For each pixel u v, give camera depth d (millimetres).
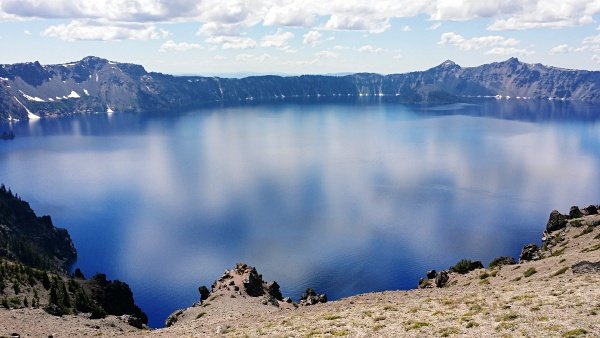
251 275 116375
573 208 125500
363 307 56625
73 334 73062
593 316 36156
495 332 35969
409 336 38344
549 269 67500
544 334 33812
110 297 147750
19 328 76000
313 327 45906
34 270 129125
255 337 46094
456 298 51656
